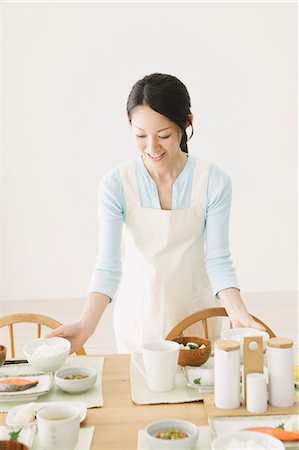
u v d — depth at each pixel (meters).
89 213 6.05
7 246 6.02
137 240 2.06
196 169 2.04
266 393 1.41
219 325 2.17
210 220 2.03
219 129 6.07
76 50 5.96
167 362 1.54
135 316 2.11
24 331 4.73
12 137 5.96
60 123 5.98
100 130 6.02
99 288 1.91
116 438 1.30
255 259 6.20
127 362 1.80
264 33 6.02
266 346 1.60
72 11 5.93
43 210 6.03
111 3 5.95
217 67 6.03
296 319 5.02
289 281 6.23
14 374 1.70
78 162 6.02
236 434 1.21
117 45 5.98
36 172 6.00
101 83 5.99
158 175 2.01
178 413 1.43
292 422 1.29
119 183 2.03
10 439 1.26
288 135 6.10
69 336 1.78
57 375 1.58
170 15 5.99
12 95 5.94
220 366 1.42
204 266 2.13
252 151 6.10
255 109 6.07
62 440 1.21
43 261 6.05
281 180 6.14
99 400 1.50
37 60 5.94
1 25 5.89
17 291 6.06
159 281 2.06
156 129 1.76
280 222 6.18
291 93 6.07
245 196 6.14
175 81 1.79
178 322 2.09
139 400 1.50
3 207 5.99
